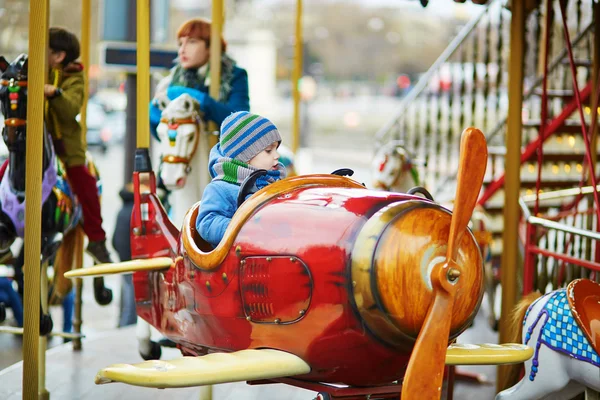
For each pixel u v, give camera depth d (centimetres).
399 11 5703
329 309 327
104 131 3228
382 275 316
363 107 5094
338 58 5800
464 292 329
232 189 388
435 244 322
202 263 373
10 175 495
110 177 2480
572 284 439
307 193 351
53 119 542
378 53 5784
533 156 945
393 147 713
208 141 583
